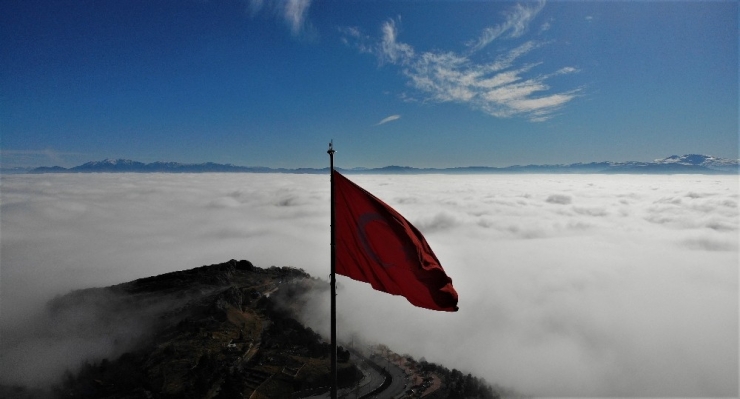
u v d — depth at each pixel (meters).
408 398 99.75
